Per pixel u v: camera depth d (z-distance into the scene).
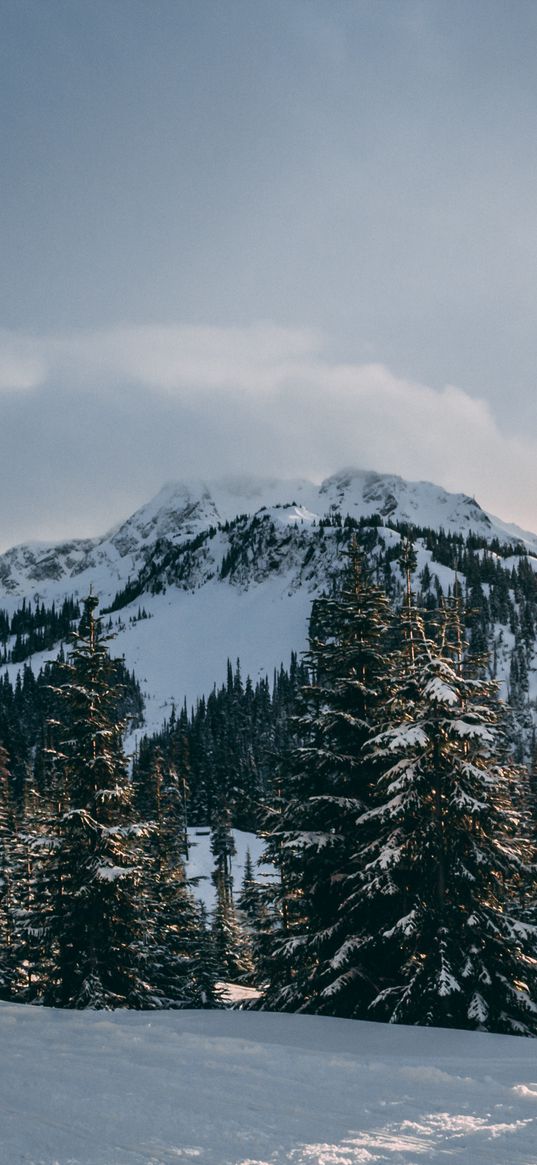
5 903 38.97
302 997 22.92
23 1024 15.30
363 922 22.12
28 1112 8.70
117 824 26.81
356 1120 8.28
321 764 23.53
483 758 21.28
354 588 25.55
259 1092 9.53
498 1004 19.17
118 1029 14.65
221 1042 13.11
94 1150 7.34
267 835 23.70
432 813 20.78
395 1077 10.37
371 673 24.83
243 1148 7.36
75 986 25.39
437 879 20.22
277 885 26.20
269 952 25.27
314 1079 10.26
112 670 27.77
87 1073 10.68
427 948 19.83
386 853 20.12
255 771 137.25
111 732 26.52
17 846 39.91
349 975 21.16
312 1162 6.93
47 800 27.52
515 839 21.06
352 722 23.38
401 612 22.72
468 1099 9.16
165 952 34.31
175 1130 7.95
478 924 19.56
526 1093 9.38
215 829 102.31
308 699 25.02
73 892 24.84
